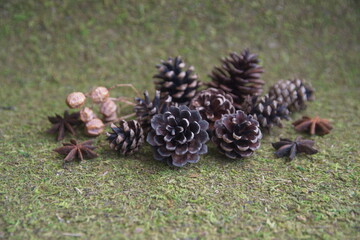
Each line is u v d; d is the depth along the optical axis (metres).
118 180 0.26
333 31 0.43
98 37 0.41
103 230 0.22
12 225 0.22
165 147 0.27
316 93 0.39
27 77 0.39
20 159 0.28
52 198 0.24
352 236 0.22
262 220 0.23
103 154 0.29
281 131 0.32
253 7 0.42
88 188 0.25
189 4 0.42
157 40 0.41
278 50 0.42
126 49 0.41
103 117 0.32
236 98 0.31
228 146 0.27
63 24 0.40
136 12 0.41
